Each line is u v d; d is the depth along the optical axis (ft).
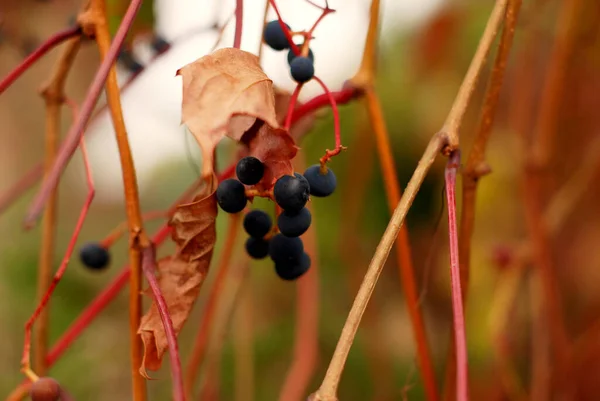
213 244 1.20
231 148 1.51
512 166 2.17
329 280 2.27
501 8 1.27
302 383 1.57
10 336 2.49
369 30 1.39
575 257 2.19
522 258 1.77
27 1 1.67
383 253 1.15
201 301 2.20
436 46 2.33
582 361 1.91
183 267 1.21
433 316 2.24
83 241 2.71
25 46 1.69
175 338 1.17
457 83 2.34
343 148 1.20
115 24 1.57
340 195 2.25
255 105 1.12
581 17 1.82
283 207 1.16
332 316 2.21
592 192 2.15
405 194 1.19
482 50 1.26
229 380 2.05
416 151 2.49
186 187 2.75
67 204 2.80
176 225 1.20
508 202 2.19
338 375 1.10
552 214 1.88
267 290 2.19
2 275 2.61
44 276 1.49
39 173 1.58
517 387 1.79
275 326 2.19
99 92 1.15
